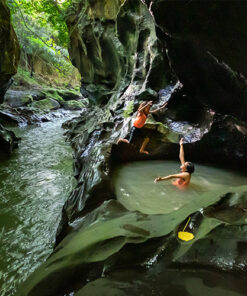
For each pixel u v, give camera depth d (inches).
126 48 501.7
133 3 428.1
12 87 1015.0
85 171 270.2
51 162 422.0
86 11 595.5
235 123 263.1
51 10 739.4
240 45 174.2
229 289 90.1
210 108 283.1
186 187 216.4
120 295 94.0
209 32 184.9
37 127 750.5
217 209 126.6
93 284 101.3
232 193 136.3
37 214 252.7
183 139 299.7
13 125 725.3
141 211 172.7
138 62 438.6
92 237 125.0
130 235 118.9
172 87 358.3
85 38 619.2
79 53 722.8
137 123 292.5
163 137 306.0
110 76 639.8
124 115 387.5
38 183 330.6
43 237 215.0
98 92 660.7
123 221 137.2
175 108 332.8
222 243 104.6
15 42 486.3
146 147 305.6
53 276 106.0
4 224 232.8
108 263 108.4
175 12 187.6
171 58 247.4
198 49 209.5
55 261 115.2
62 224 195.2
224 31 175.6
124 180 231.6
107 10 523.5
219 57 197.9
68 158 447.2
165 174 251.1
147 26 407.2
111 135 366.9
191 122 322.0
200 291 90.9
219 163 293.7
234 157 281.3
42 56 1325.0
